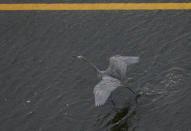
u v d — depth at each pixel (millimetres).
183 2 33969
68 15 34406
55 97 26000
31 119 24531
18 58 30031
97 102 17312
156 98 24812
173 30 30750
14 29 33344
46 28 33062
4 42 31875
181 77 26141
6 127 24141
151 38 30281
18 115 24906
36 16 34750
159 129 22609
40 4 36375
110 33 31516
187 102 24172
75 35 31844
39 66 28969
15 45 31469
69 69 28344
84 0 36250
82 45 30656
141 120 23359
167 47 29062
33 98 26188
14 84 27547
